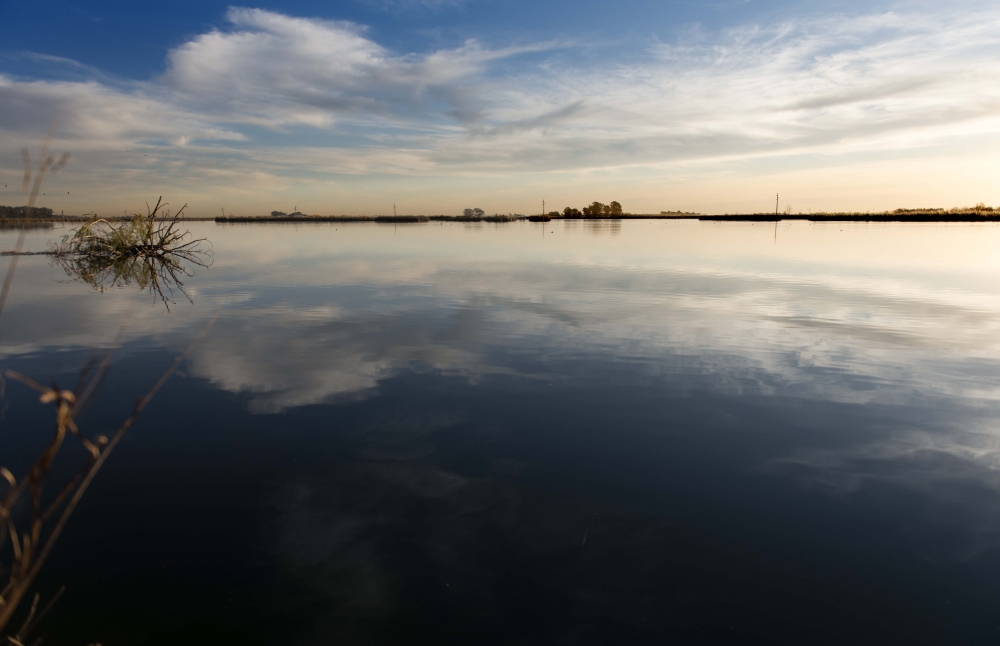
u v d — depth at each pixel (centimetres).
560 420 411
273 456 355
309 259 1652
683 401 448
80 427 392
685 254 1814
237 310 798
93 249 1495
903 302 870
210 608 231
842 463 350
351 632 220
